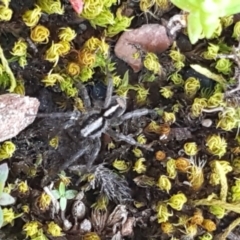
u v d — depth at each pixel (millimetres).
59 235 75
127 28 74
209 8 61
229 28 75
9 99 68
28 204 75
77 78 73
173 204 75
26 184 74
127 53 74
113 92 75
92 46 71
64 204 75
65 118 73
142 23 74
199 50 75
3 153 71
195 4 62
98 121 73
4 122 68
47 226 75
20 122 69
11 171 74
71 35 69
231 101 74
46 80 71
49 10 68
